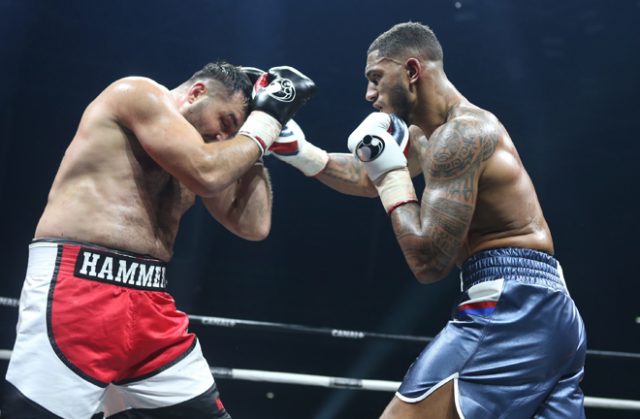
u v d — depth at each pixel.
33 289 1.98
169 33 6.87
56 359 1.93
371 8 7.09
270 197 2.63
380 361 7.48
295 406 7.11
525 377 2.11
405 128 2.45
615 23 7.17
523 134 7.87
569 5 7.16
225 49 7.06
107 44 6.74
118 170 2.10
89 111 2.16
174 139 2.05
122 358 2.05
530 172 7.97
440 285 7.74
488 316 2.16
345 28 7.19
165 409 2.17
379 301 7.77
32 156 6.72
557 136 7.86
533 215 2.31
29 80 6.62
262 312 7.48
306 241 7.80
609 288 7.79
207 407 2.22
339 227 7.88
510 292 2.15
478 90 7.66
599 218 7.92
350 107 7.55
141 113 2.08
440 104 2.47
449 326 2.24
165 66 6.95
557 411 2.17
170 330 2.17
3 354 3.12
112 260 2.03
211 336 7.24
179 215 2.31
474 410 2.08
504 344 2.12
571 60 7.48
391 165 2.35
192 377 2.21
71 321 1.95
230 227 2.57
